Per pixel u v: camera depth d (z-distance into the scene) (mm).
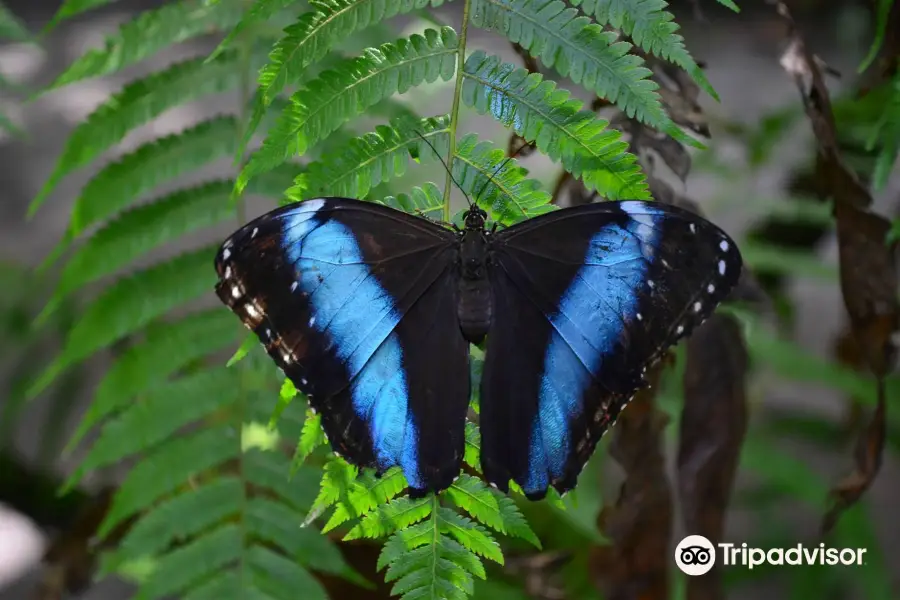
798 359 758
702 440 688
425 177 810
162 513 678
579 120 640
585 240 666
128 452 678
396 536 643
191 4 695
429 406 657
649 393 688
